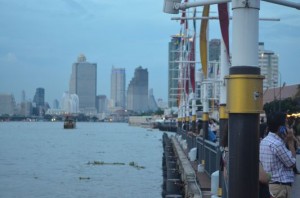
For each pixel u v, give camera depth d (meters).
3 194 33.62
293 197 11.72
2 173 47.59
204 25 18.69
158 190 35.12
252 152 5.73
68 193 33.97
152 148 88.69
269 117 8.36
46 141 115.38
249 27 5.86
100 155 71.81
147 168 52.19
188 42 36.94
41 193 34.09
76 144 102.00
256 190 5.71
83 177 43.53
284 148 8.22
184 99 54.66
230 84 5.84
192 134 32.78
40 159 64.94
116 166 54.41
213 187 14.24
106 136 146.75
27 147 91.81
